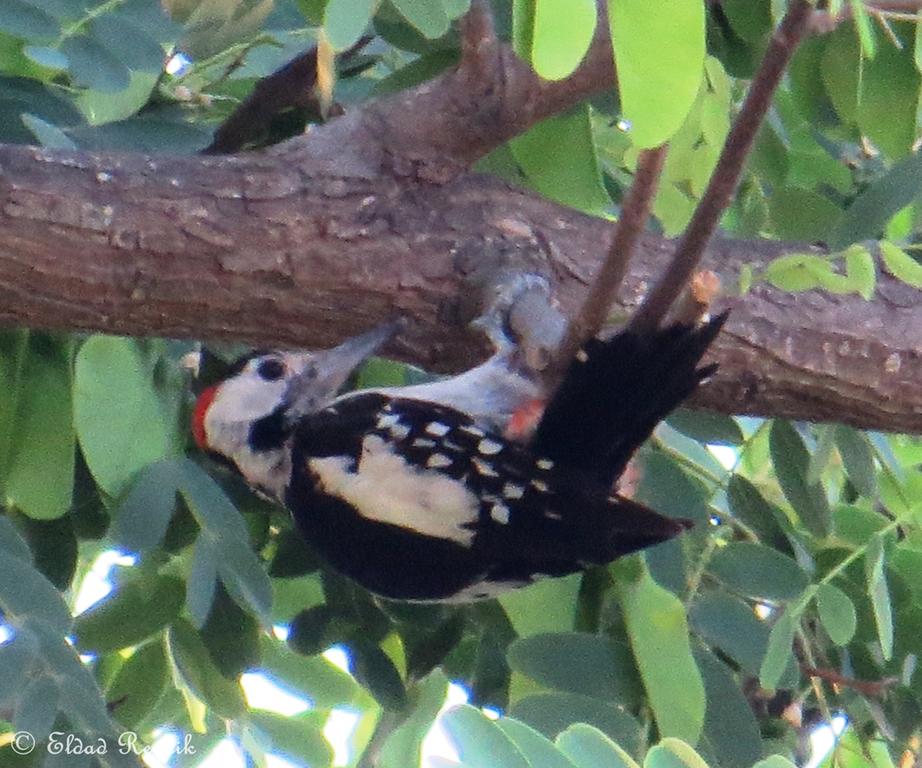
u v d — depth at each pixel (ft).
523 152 23.09
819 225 24.67
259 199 21.22
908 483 25.76
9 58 22.80
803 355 21.94
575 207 23.48
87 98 23.53
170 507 21.12
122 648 22.48
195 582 20.68
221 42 23.29
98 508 23.17
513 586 20.56
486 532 19.85
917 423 22.52
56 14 19.99
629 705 20.89
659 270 22.09
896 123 22.06
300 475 21.95
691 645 22.04
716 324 17.81
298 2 18.98
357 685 25.58
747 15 22.20
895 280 22.43
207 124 25.04
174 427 22.67
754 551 22.41
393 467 20.70
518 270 21.77
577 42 11.41
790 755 24.36
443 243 21.88
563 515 18.85
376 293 21.63
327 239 21.38
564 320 21.04
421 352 22.41
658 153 16.29
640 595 21.01
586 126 22.88
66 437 21.95
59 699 17.71
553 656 20.92
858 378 22.08
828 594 21.65
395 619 23.77
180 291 20.90
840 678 23.35
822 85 22.63
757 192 25.48
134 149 22.88
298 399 22.82
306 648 23.32
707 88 18.97
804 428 25.85
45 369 22.09
